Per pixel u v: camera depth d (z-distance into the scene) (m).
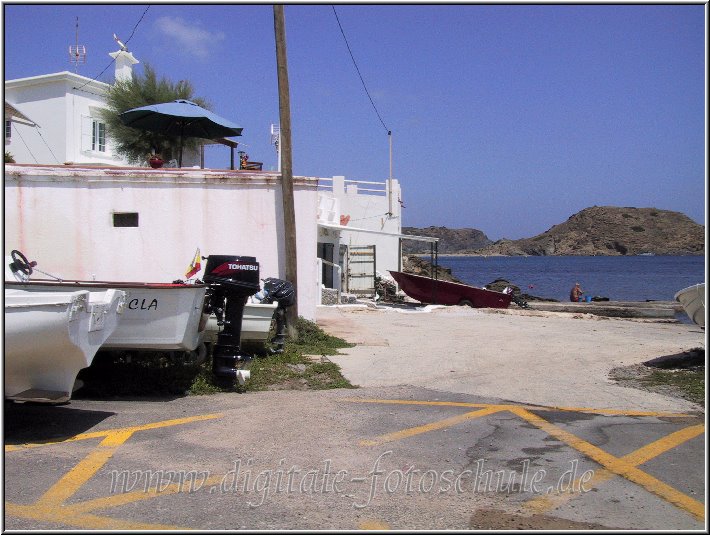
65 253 12.48
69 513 4.73
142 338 8.12
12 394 6.52
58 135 24.89
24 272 8.30
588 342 14.27
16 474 5.49
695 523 4.69
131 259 12.59
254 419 7.34
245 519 4.69
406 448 6.34
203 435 6.70
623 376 10.12
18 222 12.39
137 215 12.59
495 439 6.67
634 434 6.87
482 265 147.88
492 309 23.14
